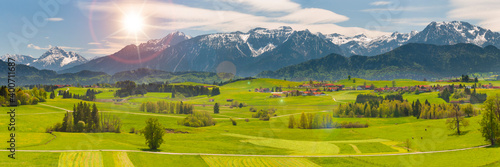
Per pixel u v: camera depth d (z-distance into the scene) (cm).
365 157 10219
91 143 10831
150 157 9375
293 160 9794
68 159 8312
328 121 17375
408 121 19938
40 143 10181
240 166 9019
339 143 12888
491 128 10650
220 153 10512
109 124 15225
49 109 19338
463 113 16238
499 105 11444
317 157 10200
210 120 19588
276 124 19050
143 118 19725
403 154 10575
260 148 11669
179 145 11975
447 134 13200
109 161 8469
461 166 8662
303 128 17588
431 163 9250
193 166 8919
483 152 9769
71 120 14438
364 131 15912
